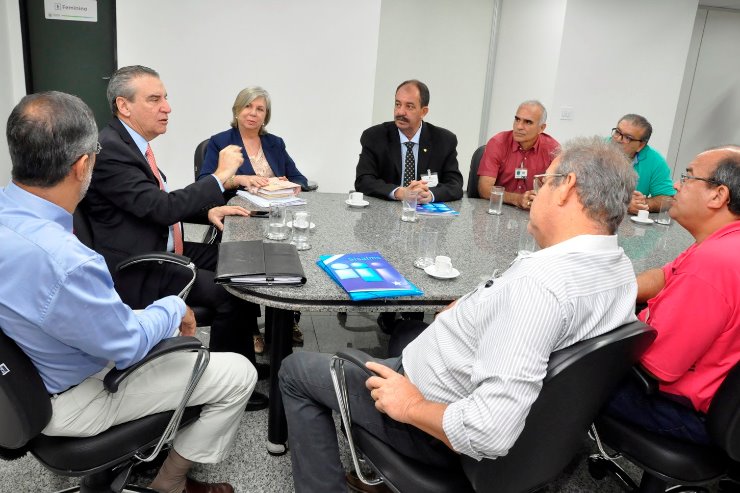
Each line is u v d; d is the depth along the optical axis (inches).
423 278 63.5
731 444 45.2
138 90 77.5
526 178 122.0
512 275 40.2
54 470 47.1
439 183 118.0
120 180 73.9
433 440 46.7
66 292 40.6
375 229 85.2
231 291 58.3
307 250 71.5
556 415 39.0
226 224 81.8
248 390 57.8
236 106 111.4
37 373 42.6
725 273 45.8
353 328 110.3
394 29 212.8
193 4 161.8
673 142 234.2
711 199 54.2
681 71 202.1
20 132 42.3
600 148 41.8
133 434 49.2
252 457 70.6
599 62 194.9
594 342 37.0
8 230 41.2
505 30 218.5
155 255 70.5
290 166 121.1
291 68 172.9
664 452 49.6
